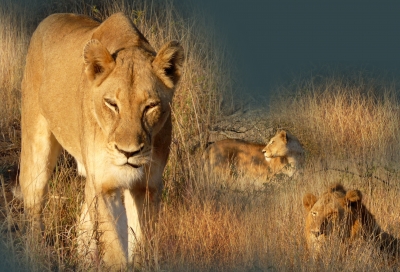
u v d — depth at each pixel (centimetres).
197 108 1599
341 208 1030
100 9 2098
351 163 1525
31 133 1148
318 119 1822
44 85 1109
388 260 1011
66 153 1377
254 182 1627
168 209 1212
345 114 1847
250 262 1016
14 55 1873
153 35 1697
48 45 1132
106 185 953
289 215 1161
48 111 1101
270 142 1762
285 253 1027
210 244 1090
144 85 896
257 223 1152
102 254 965
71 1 2248
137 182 976
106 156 938
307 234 1053
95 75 919
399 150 1642
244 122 2012
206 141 1673
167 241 1080
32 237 1039
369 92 2066
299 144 1772
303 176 1458
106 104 898
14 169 1418
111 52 971
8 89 1759
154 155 965
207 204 1222
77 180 1266
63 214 1170
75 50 1069
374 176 1335
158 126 919
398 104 2003
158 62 916
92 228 980
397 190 1317
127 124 883
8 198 1282
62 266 989
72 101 1042
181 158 1367
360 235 1024
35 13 2253
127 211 1018
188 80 1617
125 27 996
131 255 995
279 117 1941
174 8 2020
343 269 972
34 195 1145
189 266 1020
